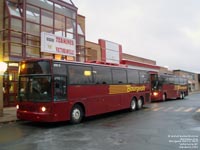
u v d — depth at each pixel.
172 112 18.42
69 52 20.72
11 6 18.20
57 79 12.36
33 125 12.91
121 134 10.40
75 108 13.44
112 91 16.73
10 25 17.44
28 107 12.65
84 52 24.61
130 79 19.27
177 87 35.50
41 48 18.34
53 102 12.03
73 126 12.59
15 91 20.06
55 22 21.00
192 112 18.38
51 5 20.66
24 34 18.12
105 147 8.27
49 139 9.55
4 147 8.38
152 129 11.48
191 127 11.94
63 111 12.57
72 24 22.73
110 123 13.49
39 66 12.51
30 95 12.62
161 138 9.59
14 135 10.37
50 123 13.55
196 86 87.81
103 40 30.97
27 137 9.95
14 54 17.66
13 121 13.96
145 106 23.45
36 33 19.22
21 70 13.13
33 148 8.20
